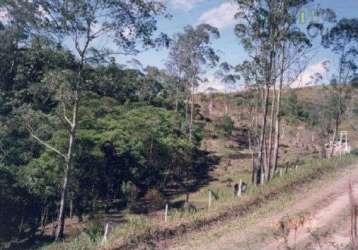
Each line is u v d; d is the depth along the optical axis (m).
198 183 45.16
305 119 73.00
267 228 16.66
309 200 21.58
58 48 21.67
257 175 30.38
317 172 28.44
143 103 54.91
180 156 44.91
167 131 46.88
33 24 21.53
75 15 20.20
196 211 19.33
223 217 18.53
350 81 44.47
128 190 35.03
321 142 56.31
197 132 59.22
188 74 56.38
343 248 13.45
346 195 22.36
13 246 24.45
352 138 63.53
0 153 26.62
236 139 67.81
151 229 15.94
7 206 25.39
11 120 23.81
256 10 28.91
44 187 25.83
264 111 30.73
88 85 22.06
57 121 23.45
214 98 86.75
